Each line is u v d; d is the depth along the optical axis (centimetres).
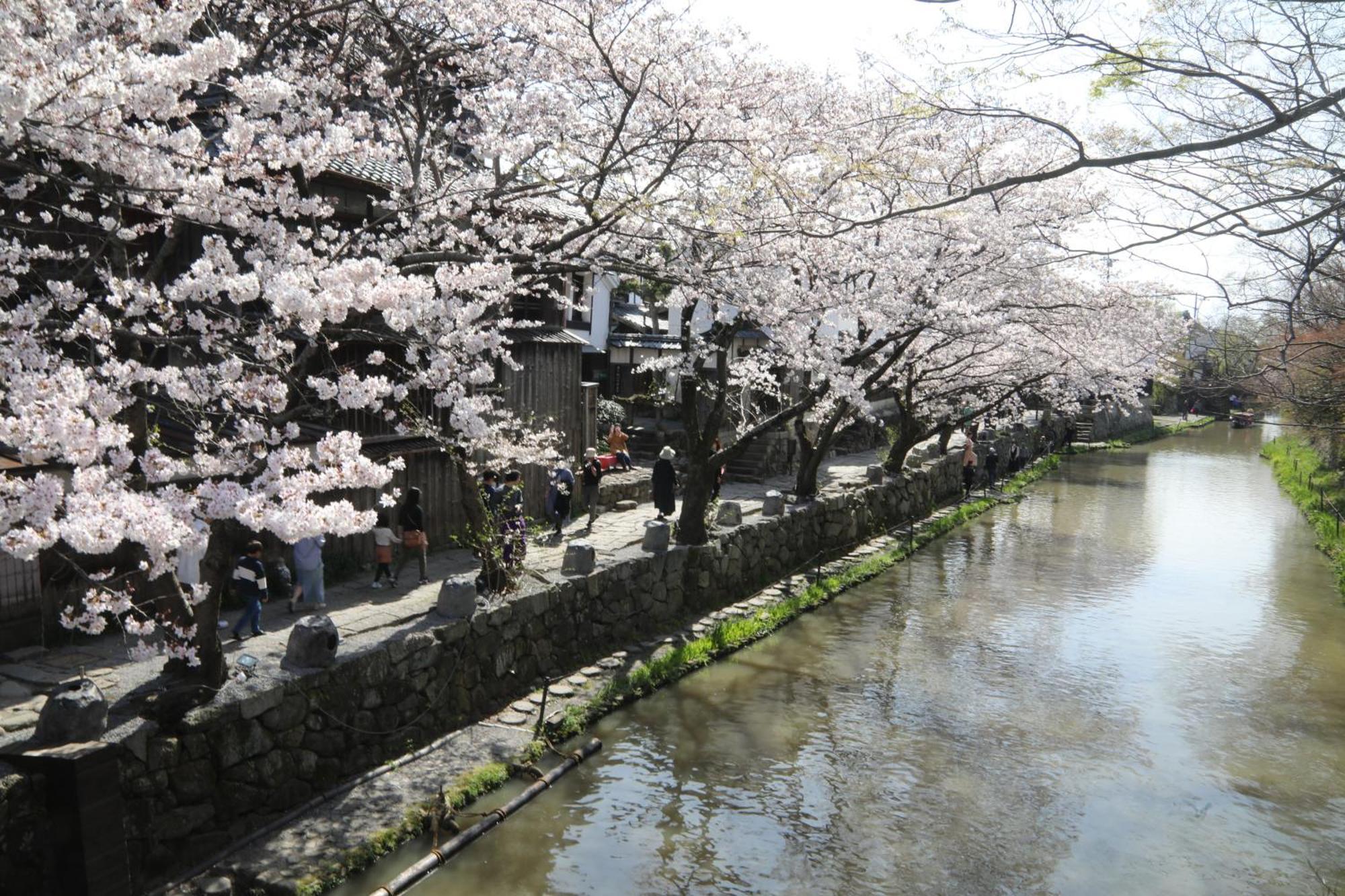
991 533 2544
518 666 1146
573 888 782
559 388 1872
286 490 613
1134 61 483
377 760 927
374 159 1263
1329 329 1083
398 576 1330
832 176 1243
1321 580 2062
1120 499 3244
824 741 1112
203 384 663
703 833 887
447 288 882
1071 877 843
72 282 730
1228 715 1254
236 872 730
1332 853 902
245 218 692
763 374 1992
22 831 616
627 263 1111
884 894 802
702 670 1324
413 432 1196
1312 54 486
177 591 756
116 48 611
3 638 917
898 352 1727
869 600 1777
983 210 1509
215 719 757
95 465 608
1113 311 1892
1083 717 1227
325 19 1189
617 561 1376
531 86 1177
